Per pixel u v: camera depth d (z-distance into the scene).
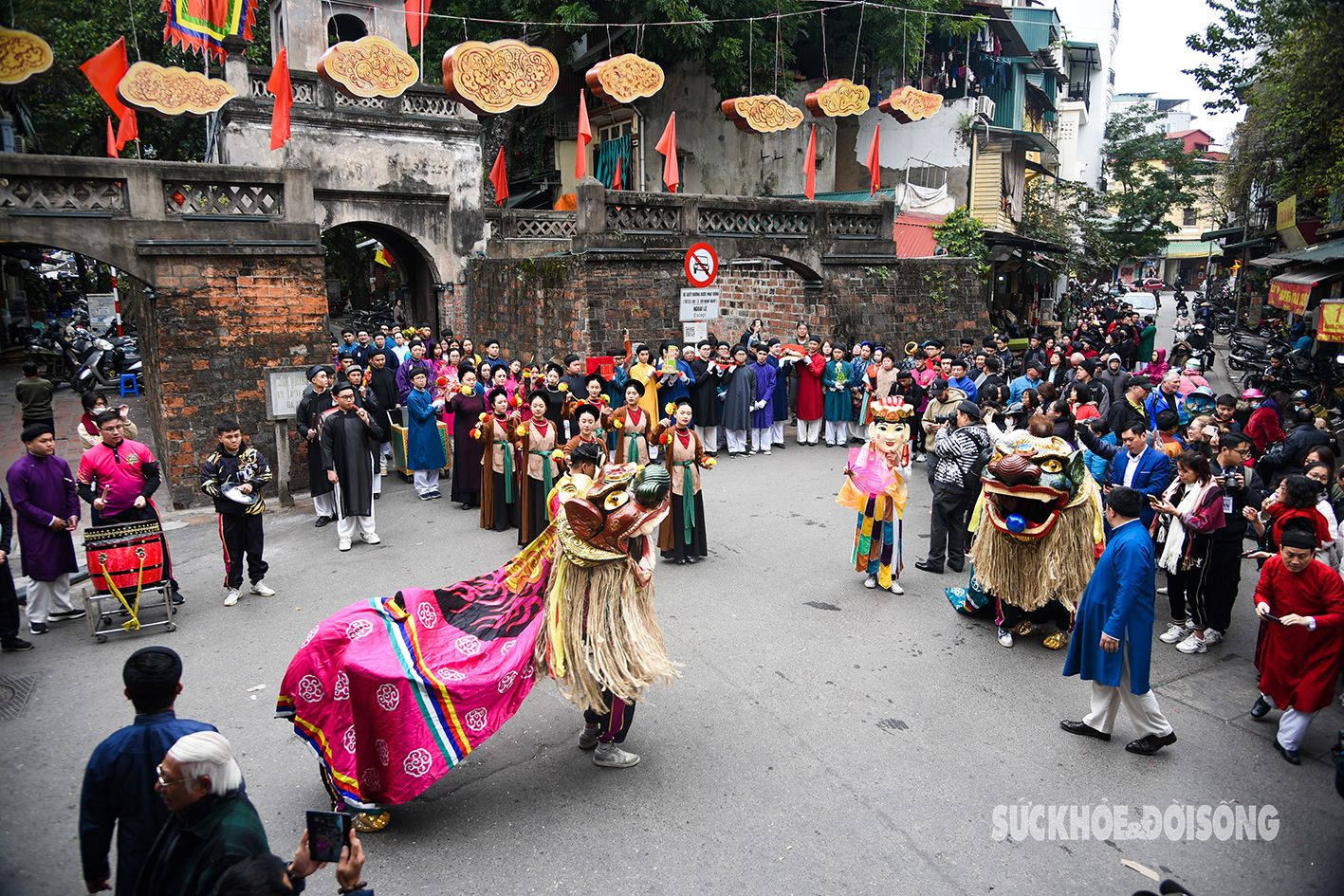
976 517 6.81
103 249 9.66
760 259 16.66
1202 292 44.22
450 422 11.92
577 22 19.50
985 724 5.37
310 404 9.53
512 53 11.88
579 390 11.60
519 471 9.41
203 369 10.34
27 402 12.40
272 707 5.58
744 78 21.47
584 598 4.64
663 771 4.85
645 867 4.03
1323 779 4.80
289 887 2.36
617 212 13.99
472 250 18.55
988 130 25.00
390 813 4.46
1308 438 8.03
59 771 4.83
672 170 16.27
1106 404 12.00
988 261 22.25
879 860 4.08
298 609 7.27
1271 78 8.82
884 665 6.22
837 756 5.00
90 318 23.72
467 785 4.73
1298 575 4.90
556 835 4.26
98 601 6.66
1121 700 5.16
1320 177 9.72
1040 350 15.23
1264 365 17.78
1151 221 39.12
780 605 7.34
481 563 8.41
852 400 14.06
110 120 12.52
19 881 3.88
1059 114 41.00
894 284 17.00
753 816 4.42
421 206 17.89
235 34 15.02
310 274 10.82
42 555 6.73
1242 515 6.42
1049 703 5.67
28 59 4.91
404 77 13.90
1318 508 5.99
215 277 10.28
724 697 5.72
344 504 8.79
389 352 13.49
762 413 13.49
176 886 2.73
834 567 8.31
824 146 26.62
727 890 3.86
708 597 7.51
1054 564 6.26
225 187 10.38
